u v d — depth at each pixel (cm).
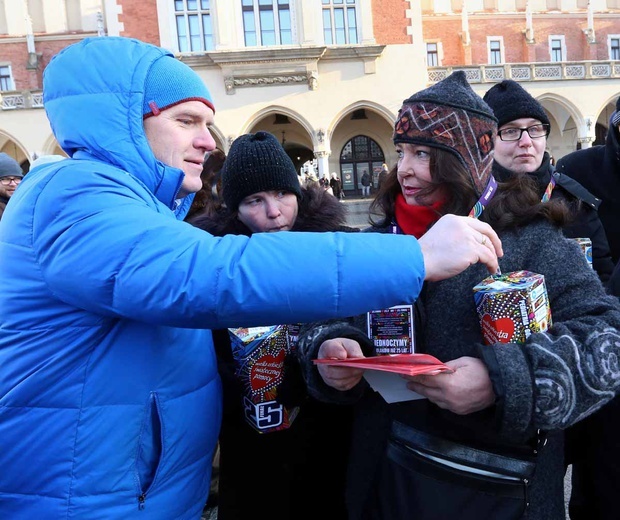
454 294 138
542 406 112
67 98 122
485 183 140
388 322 139
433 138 135
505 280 127
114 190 111
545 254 135
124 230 104
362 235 107
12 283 116
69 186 109
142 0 2011
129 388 119
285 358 173
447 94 137
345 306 102
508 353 116
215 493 294
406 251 104
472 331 135
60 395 116
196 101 134
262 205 218
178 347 128
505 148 270
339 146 2473
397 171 154
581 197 258
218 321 103
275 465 197
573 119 2483
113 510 119
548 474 136
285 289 100
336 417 199
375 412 150
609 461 177
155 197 126
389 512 135
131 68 123
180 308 101
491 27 2916
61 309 114
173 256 102
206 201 306
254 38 2053
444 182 137
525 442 129
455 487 127
